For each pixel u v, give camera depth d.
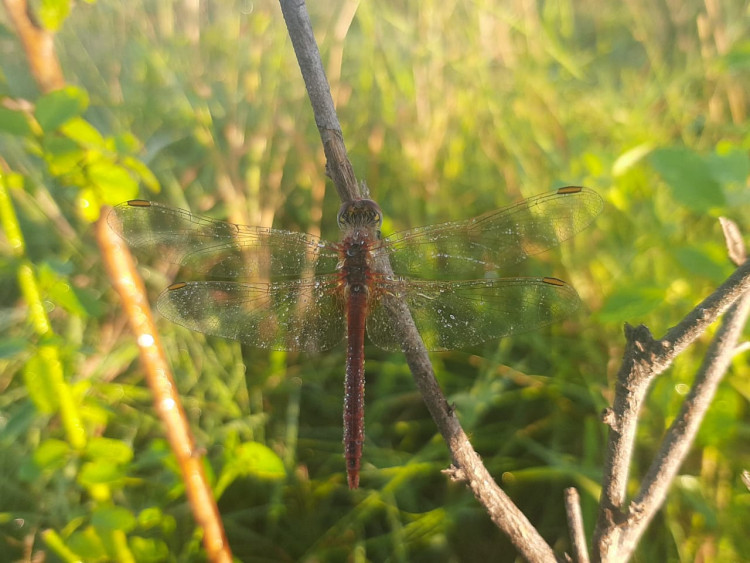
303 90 0.15
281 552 0.09
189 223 0.08
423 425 0.11
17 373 0.10
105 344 0.11
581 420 0.11
